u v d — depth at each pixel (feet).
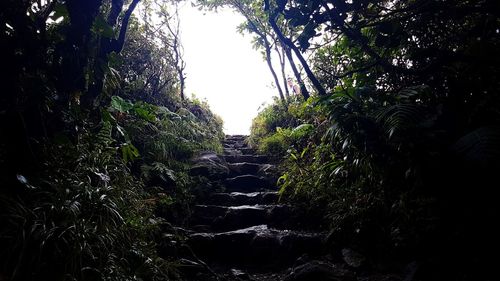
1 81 6.97
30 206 6.42
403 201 8.95
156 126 16.85
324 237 11.09
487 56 8.26
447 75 9.07
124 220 7.82
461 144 7.54
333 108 10.30
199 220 13.37
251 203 14.92
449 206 8.36
